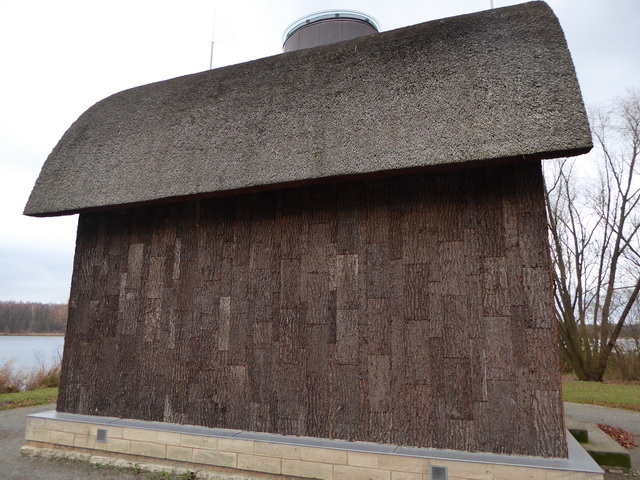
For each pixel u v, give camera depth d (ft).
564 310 52.16
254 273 16.02
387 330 13.87
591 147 11.28
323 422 14.06
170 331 16.85
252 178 14.74
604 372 53.57
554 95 12.38
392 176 14.15
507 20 14.87
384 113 14.28
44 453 16.93
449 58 14.62
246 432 14.92
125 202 16.46
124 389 17.11
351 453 12.94
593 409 28.94
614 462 16.85
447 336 13.19
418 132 13.34
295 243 15.61
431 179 14.23
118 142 18.62
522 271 12.78
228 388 15.55
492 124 12.56
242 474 14.11
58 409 17.99
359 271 14.56
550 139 11.67
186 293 16.92
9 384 38.40
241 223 16.60
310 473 13.29
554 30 13.84
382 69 15.49
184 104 18.56
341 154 13.97
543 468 11.18
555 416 11.85
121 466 15.58
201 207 17.39
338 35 26.45
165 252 17.61
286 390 14.74
